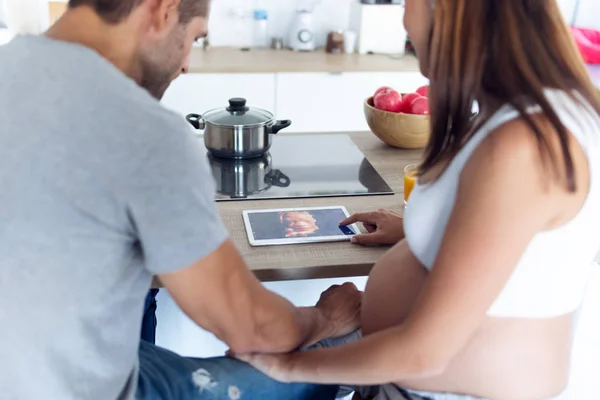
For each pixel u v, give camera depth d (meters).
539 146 0.78
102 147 0.79
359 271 1.19
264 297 0.98
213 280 0.87
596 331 1.93
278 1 3.25
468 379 0.97
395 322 1.05
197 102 2.85
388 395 1.06
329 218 1.36
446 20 0.85
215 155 1.72
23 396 0.86
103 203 0.80
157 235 0.81
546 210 0.81
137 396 1.03
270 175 1.60
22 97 0.82
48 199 0.80
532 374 0.95
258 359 1.08
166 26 0.95
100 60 0.84
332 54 3.19
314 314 1.14
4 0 2.67
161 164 0.80
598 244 0.93
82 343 0.86
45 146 0.79
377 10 3.13
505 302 0.91
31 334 0.83
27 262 0.81
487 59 0.84
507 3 0.81
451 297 0.83
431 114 0.93
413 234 0.98
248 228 1.30
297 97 2.93
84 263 0.82
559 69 0.84
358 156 1.77
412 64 3.00
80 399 0.88
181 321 1.59
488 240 0.80
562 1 3.49
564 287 0.92
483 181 0.80
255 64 2.88
